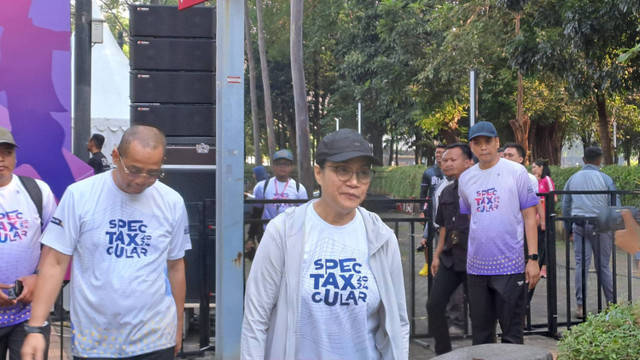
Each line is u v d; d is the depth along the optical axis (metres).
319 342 2.78
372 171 2.81
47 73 6.92
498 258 5.23
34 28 6.87
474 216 5.33
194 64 7.30
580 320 7.56
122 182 3.33
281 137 52.25
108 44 17.20
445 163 5.84
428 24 27.42
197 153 7.28
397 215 6.83
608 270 7.30
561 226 11.71
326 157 2.77
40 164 6.94
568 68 17.08
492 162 5.32
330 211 2.84
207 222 6.47
